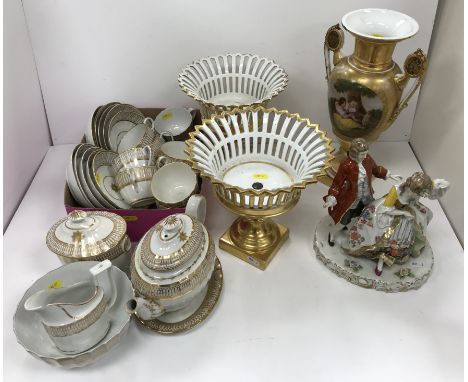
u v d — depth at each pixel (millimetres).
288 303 987
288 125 1044
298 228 1160
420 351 898
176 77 1342
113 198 1115
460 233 1110
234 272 1056
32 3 1187
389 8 1205
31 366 882
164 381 858
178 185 1118
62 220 977
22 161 1257
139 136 1224
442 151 1194
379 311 967
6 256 1098
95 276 803
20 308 859
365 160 949
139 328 943
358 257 1034
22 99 1238
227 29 1246
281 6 1201
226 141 1046
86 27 1234
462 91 1081
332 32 1080
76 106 1390
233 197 911
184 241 842
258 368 875
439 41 1225
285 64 1308
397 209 933
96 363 887
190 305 935
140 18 1225
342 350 901
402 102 1088
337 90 1092
